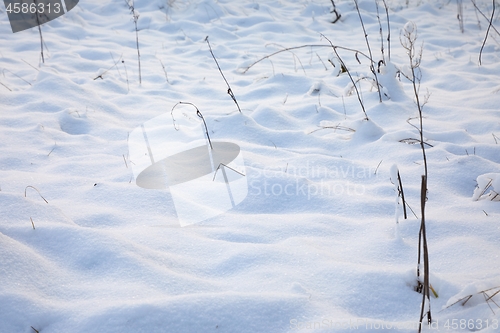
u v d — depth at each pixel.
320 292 1.69
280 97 4.56
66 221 2.13
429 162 2.95
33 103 4.02
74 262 1.83
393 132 3.31
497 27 7.37
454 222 2.18
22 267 1.73
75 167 2.95
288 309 1.56
